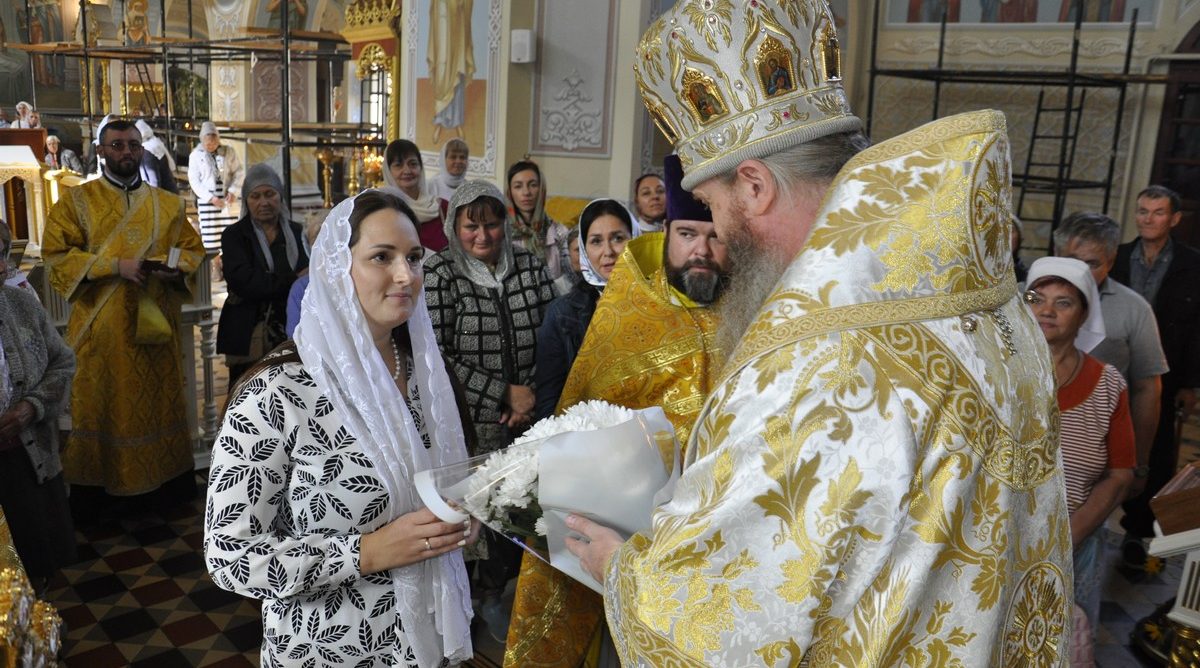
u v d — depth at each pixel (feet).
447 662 5.90
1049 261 7.89
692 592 3.04
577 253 14.20
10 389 8.46
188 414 15.24
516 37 20.77
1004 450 3.04
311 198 42.09
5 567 5.42
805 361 2.98
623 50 19.81
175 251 12.82
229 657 9.84
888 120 29.19
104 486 13.15
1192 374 12.90
